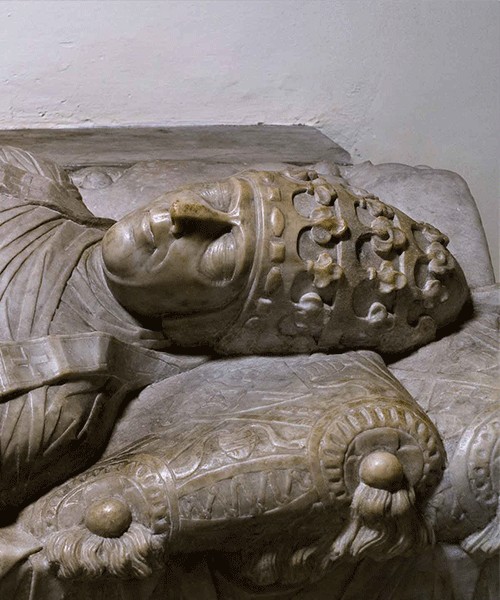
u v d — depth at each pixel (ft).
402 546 4.30
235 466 4.12
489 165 7.27
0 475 4.37
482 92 7.22
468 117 7.35
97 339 4.63
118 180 6.24
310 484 4.13
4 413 4.33
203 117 7.79
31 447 4.37
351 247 4.61
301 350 4.83
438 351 4.97
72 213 5.23
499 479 4.36
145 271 4.61
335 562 4.39
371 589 4.80
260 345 4.82
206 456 4.19
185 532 4.18
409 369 4.91
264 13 7.49
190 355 5.00
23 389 4.38
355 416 4.19
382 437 4.18
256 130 7.64
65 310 4.77
